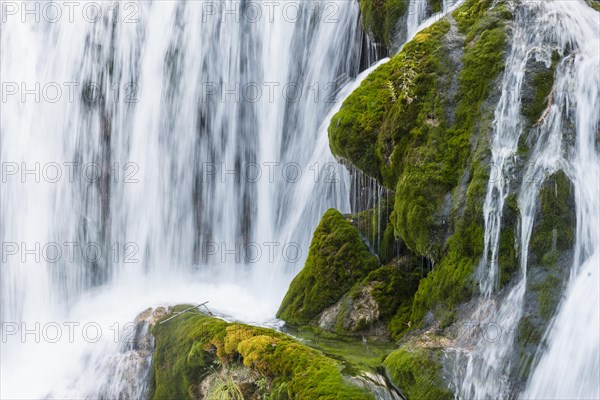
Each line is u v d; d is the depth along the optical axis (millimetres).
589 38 5582
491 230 5246
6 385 7449
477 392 4906
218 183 8750
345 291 6465
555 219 5027
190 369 6227
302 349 5535
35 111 9352
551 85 5398
